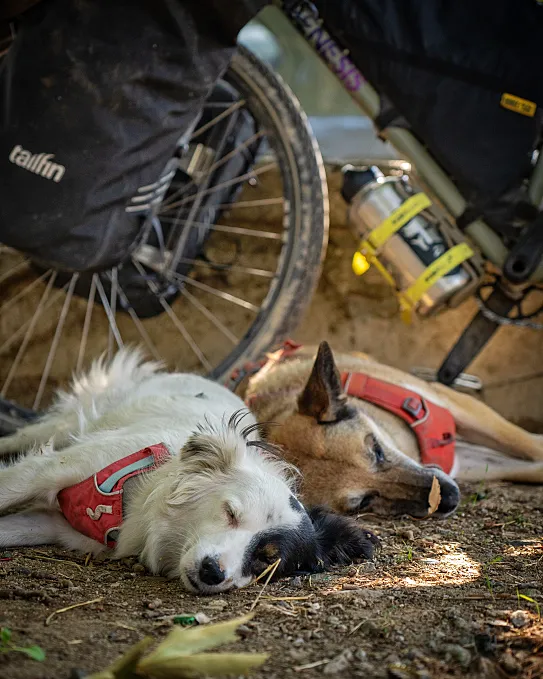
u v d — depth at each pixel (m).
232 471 1.46
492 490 1.80
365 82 1.82
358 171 1.89
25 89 1.64
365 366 1.85
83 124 1.64
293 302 1.91
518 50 1.75
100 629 1.30
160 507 1.46
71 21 1.63
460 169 1.80
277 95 1.89
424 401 1.79
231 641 1.23
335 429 1.68
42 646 1.26
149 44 1.64
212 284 2.21
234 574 1.39
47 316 2.18
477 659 1.25
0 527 1.50
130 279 1.88
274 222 2.21
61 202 1.65
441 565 1.47
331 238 2.19
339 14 1.77
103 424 1.64
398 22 1.77
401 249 1.84
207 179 1.90
